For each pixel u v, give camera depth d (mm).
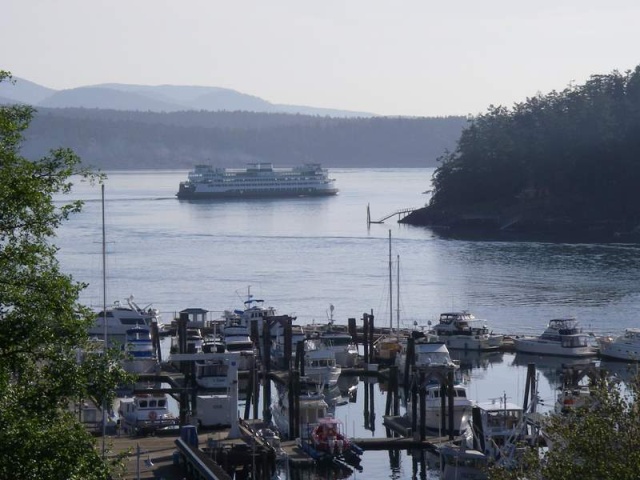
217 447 117625
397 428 137750
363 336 195000
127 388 151375
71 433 58469
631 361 173000
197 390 159750
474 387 164875
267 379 159875
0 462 55781
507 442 113125
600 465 70125
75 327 60438
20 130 61031
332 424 125875
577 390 124125
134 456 116812
